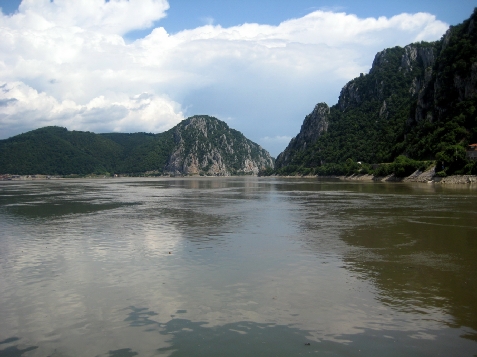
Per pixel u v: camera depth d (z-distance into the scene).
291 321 14.27
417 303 15.75
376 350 12.16
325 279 19.03
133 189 110.56
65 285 18.73
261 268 21.12
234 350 12.29
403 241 28.02
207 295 17.00
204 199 68.69
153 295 17.12
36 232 33.56
